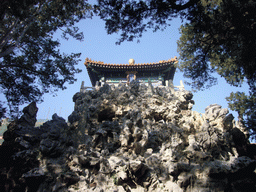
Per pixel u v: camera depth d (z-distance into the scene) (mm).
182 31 15914
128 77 29172
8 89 18219
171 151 16094
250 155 17062
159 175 14680
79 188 12781
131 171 13828
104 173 14023
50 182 13125
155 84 28703
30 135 15875
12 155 14258
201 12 10969
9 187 12992
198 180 14453
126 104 22016
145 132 17297
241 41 11430
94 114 20234
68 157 14844
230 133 18562
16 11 10633
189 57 16328
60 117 19484
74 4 15906
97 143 17656
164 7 10953
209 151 16672
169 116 20484
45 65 17766
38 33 17719
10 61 17672
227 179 14617
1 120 17641
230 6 10086
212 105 21438
